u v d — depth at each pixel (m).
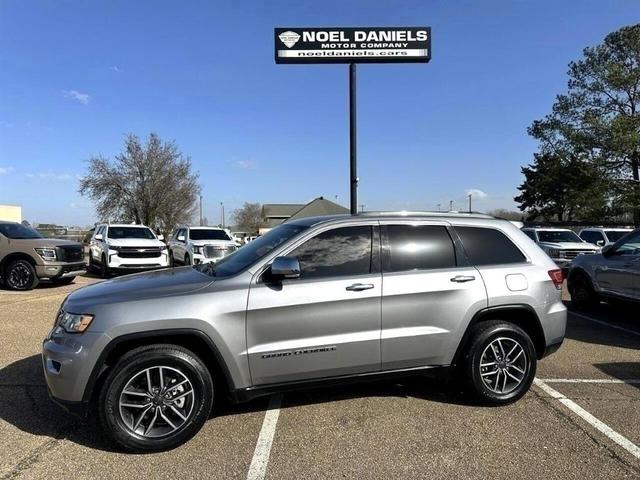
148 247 16.83
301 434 4.21
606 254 9.27
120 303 3.99
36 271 12.90
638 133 36.44
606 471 3.60
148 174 40.09
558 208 48.72
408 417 4.55
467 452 3.89
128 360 3.88
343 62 14.27
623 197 37.72
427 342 4.61
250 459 3.80
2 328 8.06
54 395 3.95
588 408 4.75
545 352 5.03
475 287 4.75
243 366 4.16
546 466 3.68
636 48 37.97
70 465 3.70
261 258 4.39
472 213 5.25
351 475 3.56
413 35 14.19
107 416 3.83
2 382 5.41
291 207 77.31
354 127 14.30
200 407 4.02
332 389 5.29
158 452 3.91
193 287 4.19
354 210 14.16
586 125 38.50
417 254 4.75
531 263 5.05
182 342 4.18
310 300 4.29
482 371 4.74
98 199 40.00
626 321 8.91
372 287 4.46
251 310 4.15
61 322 4.10
